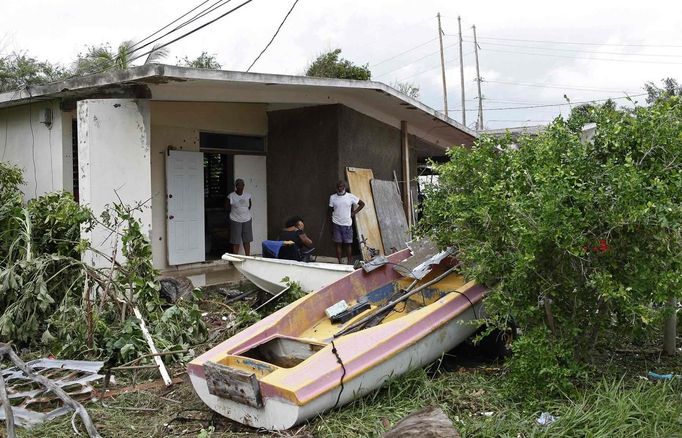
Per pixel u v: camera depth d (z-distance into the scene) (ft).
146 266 22.07
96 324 19.56
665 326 19.10
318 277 25.29
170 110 33.83
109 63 58.34
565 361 15.35
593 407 14.14
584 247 14.78
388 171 40.37
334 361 14.76
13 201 25.64
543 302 15.57
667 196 14.40
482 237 17.22
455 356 18.99
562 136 15.93
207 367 14.78
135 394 17.16
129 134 25.80
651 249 14.76
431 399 15.51
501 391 15.67
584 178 15.05
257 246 38.55
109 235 23.90
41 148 30.81
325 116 36.50
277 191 38.60
